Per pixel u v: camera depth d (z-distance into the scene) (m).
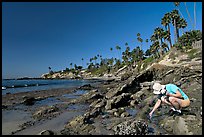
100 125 7.99
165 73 27.53
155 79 28.89
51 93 24.47
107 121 8.66
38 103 15.66
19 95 22.00
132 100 12.91
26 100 16.14
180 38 52.47
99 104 12.60
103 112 10.64
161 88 7.91
